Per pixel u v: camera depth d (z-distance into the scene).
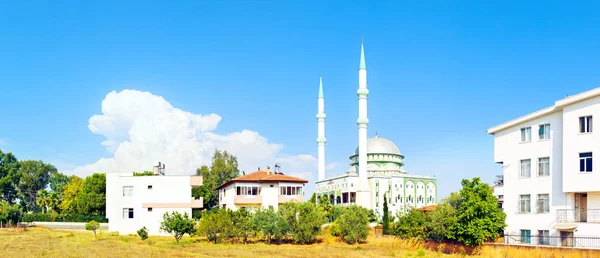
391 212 141.38
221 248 65.25
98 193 120.69
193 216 112.88
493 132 64.56
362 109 136.62
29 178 168.50
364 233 77.62
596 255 47.91
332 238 79.94
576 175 53.75
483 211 57.97
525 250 53.84
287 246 71.94
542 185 58.38
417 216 72.12
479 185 60.22
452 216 63.44
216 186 146.50
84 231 93.81
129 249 59.06
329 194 153.38
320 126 161.75
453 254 60.34
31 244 63.59
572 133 54.53
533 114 59.72
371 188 144.50
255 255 57.16
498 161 63.78
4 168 145.00
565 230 55.41
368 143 159.88
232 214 75.88
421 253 59.94
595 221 52.84
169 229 74.44
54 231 92.44
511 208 61.53
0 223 103.12
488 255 57.06
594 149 52.78
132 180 90.94
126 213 90.25
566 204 55.75
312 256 57.97
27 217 116.88
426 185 150.00
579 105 54.31
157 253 55.53
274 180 96.19
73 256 50.59
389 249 67.56
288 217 77.00
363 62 136.12
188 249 62.75
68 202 135.25
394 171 153.12
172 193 91.12
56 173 173.50
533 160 59.72
